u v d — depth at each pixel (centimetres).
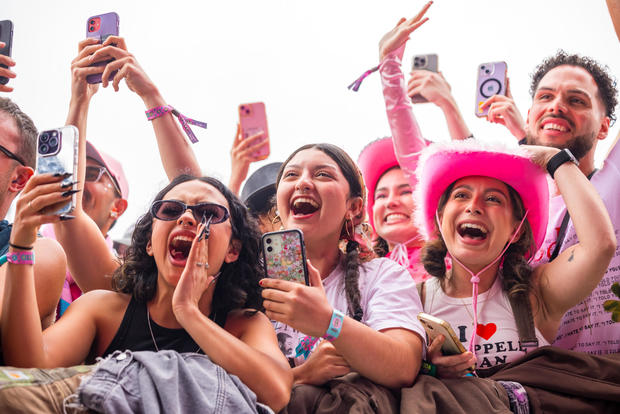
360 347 181
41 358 167
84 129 251
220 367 165
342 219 234
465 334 226
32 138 211
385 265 229
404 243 294
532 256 240
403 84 297
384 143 304
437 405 184
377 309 210
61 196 166
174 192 197
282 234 189
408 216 294
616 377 198
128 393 152
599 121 279
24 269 168
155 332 190
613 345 235
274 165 298
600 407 195
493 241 225
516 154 226
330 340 180
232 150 303
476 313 226
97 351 192
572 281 217
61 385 151
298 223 229
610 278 241
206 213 191
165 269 187
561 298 221
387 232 296
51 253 203
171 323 191
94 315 191
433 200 245
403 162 292
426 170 242
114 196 312
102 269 231
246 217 210
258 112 297
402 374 191
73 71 259
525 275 229
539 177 230
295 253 187
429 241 246
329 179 231
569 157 226
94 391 147
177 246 191
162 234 188
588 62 283
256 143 295
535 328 222
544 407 197
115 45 265
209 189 199
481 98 297
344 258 238
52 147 176
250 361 171
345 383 191
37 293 197
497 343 221
